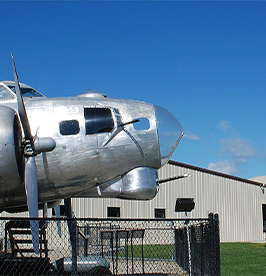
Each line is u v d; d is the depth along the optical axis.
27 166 8.77
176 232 14.30
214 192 31.72
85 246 13.72
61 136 9.38
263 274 11.82
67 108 9.62
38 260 10.13
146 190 9.92
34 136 9.10
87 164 9.49
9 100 9.86
